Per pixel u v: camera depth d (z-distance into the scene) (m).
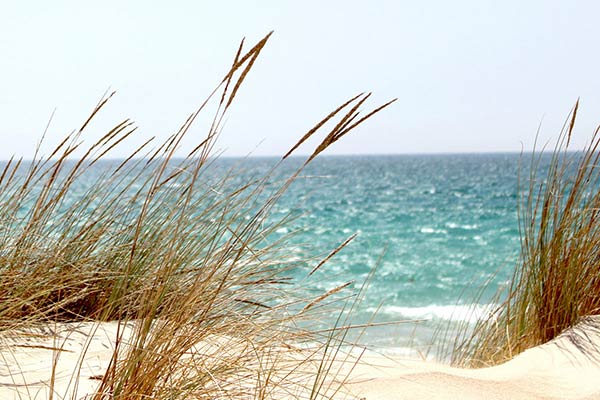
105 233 3.10
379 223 25.12
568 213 3.46
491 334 3.88
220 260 1.97
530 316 3.53
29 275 2.76
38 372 2.11
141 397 1.71
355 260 14.76
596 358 2.88
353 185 59.16
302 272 5.49
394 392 2.43
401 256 15.52
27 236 2.92
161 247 2.64
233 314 2.37
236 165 2.47
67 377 2.06
